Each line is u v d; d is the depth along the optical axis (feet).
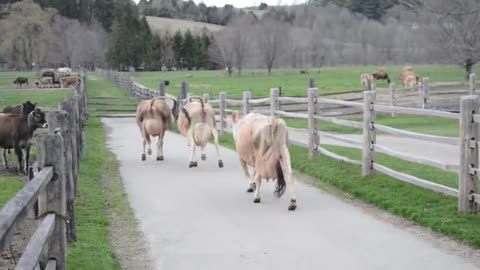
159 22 478.59
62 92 134.72
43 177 14.58
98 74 253.65
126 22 343.67
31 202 12.17
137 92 113.50
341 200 30.73
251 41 252.83
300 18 358.64
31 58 299.38
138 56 327.88
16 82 160.97
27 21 300.61
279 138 28.48
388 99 95.55
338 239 23.54
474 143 25.41
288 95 120.78
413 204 27.84
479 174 25.14
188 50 326.85
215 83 181.88
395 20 318.04
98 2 428.15
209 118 42.47
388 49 314.76
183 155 49.03
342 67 285.02
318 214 27.76
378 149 33.60
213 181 36.78
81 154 44.24
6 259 20.52
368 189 31.35
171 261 21.31
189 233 24.94
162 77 224.53
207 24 495.41
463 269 19.79
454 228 23.71
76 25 336.90
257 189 30.37
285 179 29.17
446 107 85.20
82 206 29.35
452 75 184.85
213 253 22.11
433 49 107.24
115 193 33.65
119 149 54.03
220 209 29.14
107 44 357.41
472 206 25.72
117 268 20.42
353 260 20.93
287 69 274.77
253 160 30.27
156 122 45.29
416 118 78.84
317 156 42.14
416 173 36.19
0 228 9.66
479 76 159.74
